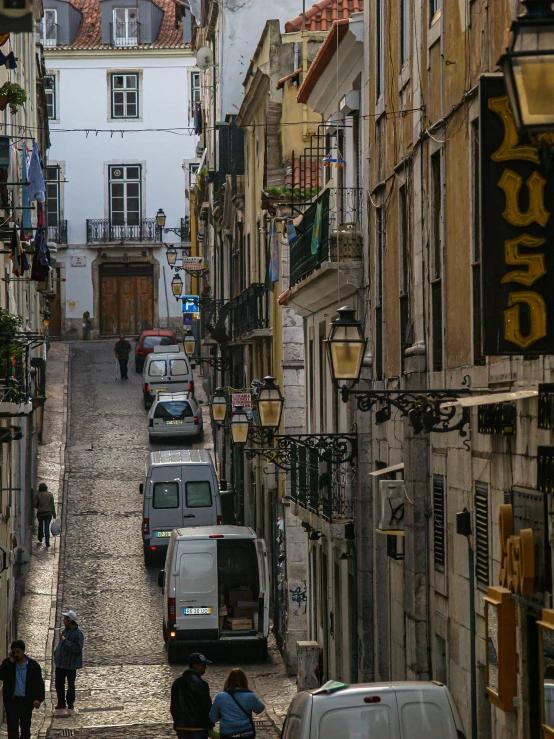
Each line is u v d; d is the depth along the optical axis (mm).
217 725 24938
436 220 19453
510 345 12117
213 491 45594
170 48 93312
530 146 12094
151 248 93750
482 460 16484
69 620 28609
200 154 82500
